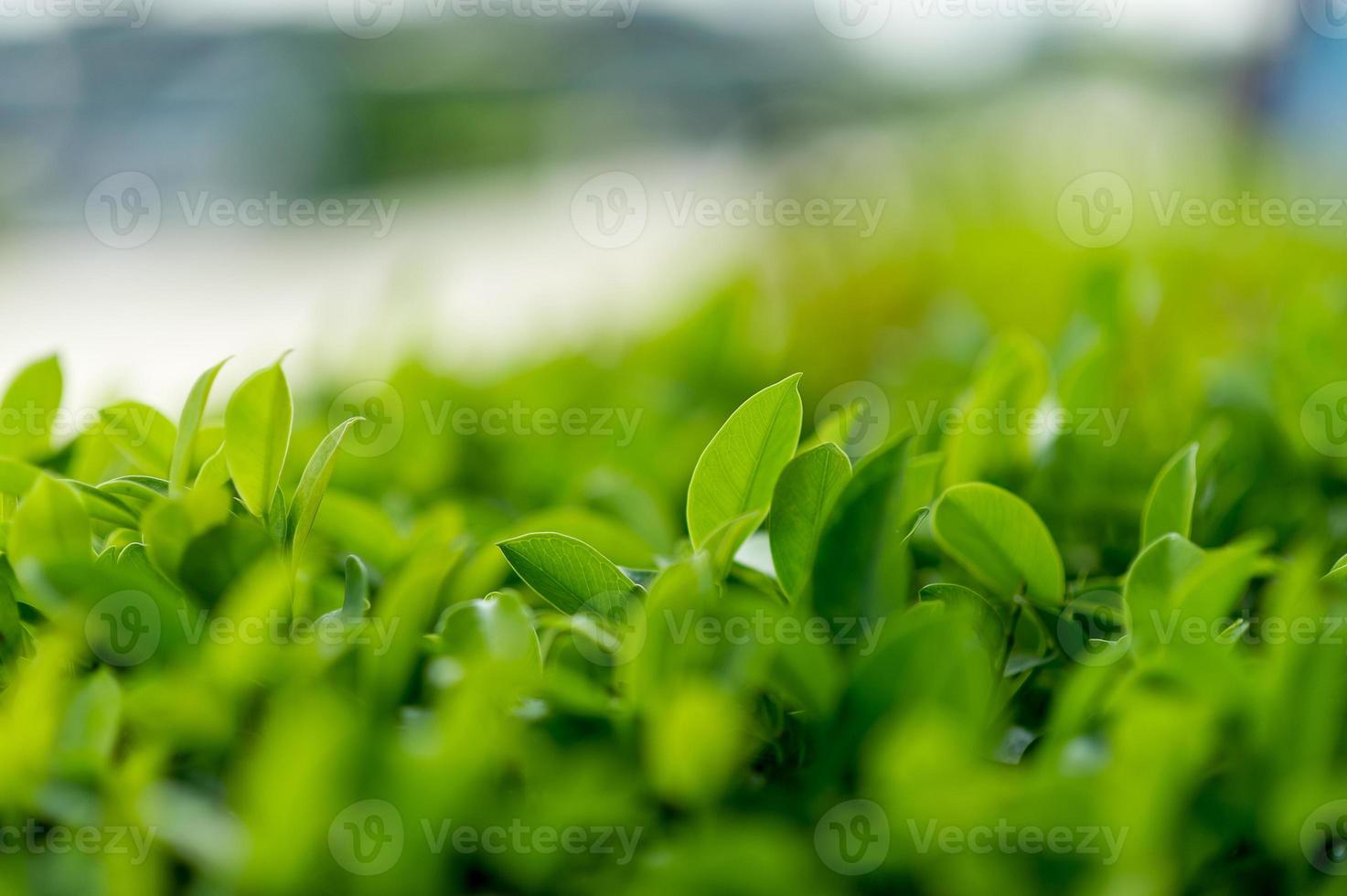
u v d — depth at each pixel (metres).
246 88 6.19
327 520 0.78
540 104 7.34
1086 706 0.68
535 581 0.72
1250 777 0.67
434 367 1.08
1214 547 0.81
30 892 0.66
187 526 0.71
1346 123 2.91
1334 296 0.98
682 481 0.93
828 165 2.24
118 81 6.08
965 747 0.67
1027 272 1.60
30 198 5.90
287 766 0.64
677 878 0.65
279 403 0.73
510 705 0.68
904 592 0.71
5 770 0.66
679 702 0.65
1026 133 2.50
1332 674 0.67
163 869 0.67
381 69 6.61
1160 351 0.95
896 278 1.62
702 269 2.21
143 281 5.32
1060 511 0.83
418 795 0.65
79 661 0.71
